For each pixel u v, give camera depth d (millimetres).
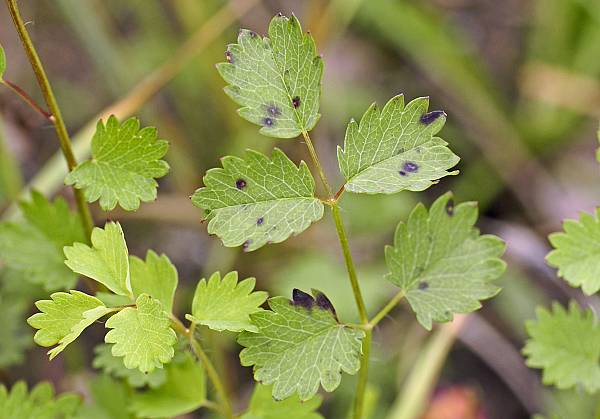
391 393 388
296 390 270
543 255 432
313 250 431
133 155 278
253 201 270
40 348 382
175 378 294
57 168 366
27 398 301
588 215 285
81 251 267
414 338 406
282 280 406
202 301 275
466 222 281
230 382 380
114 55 424
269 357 271
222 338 369
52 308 261
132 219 417
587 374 301
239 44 273
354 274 275
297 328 271
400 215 451
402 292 281
